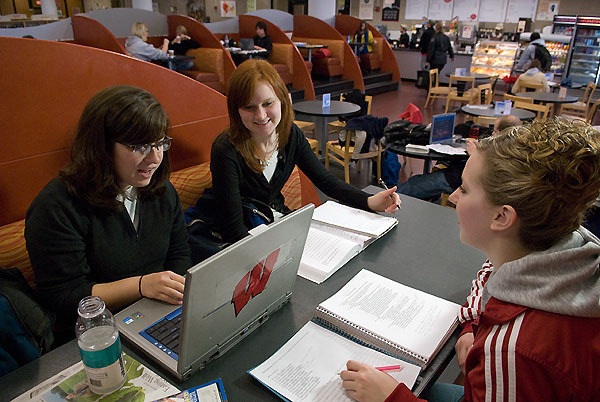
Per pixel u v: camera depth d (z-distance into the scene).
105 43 5.57
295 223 0.94
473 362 0.73
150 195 1.30
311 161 1.85
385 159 4.07
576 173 0.62
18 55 1.42
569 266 0.65
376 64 9.65
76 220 1.14
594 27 8.02
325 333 1.00
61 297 1.12
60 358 0.92
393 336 0.97
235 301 0.88
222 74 6.45
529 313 0.65
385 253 1.37
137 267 1.31
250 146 1.62
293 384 0.84
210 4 10.87
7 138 1.45
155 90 1.87
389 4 11.28
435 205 1.74
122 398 0.81
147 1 8.98
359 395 0.79
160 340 0.95
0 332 0.94
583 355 0.60
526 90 6.79
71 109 1.59
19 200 1.52
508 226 0.69
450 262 1.32
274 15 8.58
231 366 0.90
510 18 9.77
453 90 7.65
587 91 6.91
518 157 0.66
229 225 1.60
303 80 7.41
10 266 1.41
